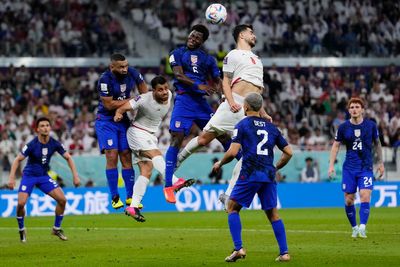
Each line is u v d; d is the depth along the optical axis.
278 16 66.69
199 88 24.30
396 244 24.69
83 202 44.81
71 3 63.81
